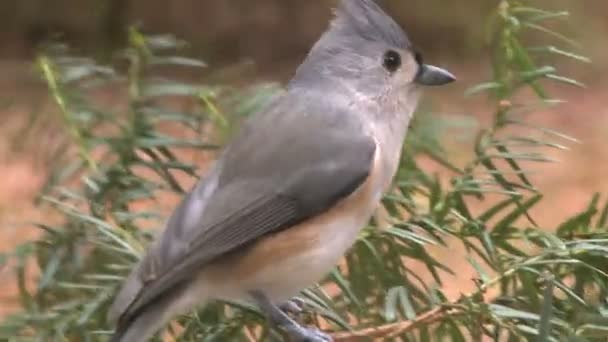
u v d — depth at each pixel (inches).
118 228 90.1
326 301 89.8
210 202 88.7
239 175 89.0
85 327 89.9
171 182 91.4
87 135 91.7
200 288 88.7
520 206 89.7
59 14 142.9
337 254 89.3
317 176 89.0
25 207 103.7
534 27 91.2
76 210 90.4
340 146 89.4
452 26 156.3
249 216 88.7
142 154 92.2
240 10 153.3
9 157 101.8
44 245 90.8
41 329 90.1
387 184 90.0
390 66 90.3
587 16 154.6
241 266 88.8
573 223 89.6
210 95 92.0
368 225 90.4
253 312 89.5
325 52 90.3
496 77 90.8
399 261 90.2
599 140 135.9
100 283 90.6
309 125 89.4
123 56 92.4
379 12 90.4
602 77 152.9
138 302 88.0
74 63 92.9
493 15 91.1
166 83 92.4
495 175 90.1
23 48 148.4
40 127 93.2
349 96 90.0
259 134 89.4
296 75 90.4
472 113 134.5
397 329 88.7
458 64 153.1
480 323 88.5
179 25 150.2
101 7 116.1
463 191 90.1
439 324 89.1
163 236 88.4
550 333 88.0
